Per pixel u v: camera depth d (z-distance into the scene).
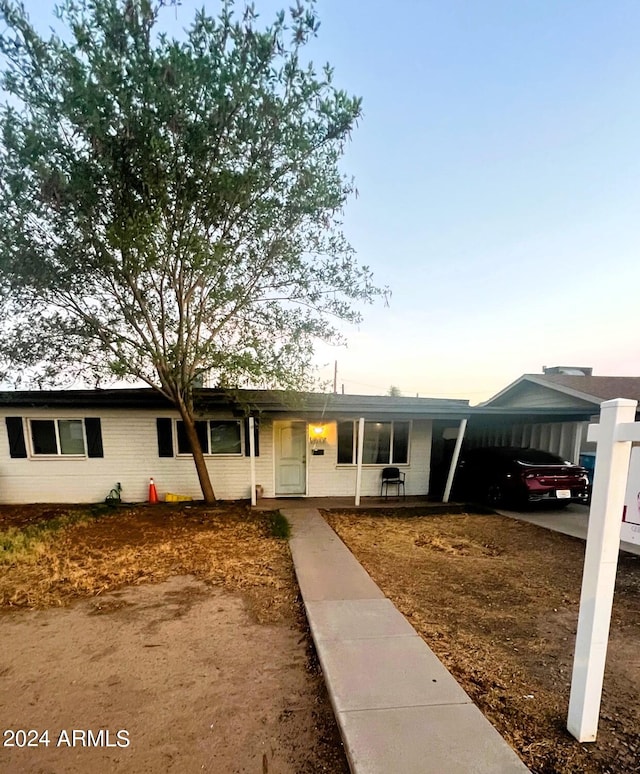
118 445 8.73
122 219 5.66
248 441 9.05
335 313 7.65
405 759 1.74
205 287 6.61
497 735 1.91
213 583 4.16
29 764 1.86
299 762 1.85
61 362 7.06
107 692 2.40
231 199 6.08
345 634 2.97
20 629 3.21
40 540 5.72
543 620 3.32
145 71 5.20
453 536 6.02
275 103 5.85
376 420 8.98
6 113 5.32
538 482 7.48
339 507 8.18
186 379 7.25
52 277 6.22
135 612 3.50
